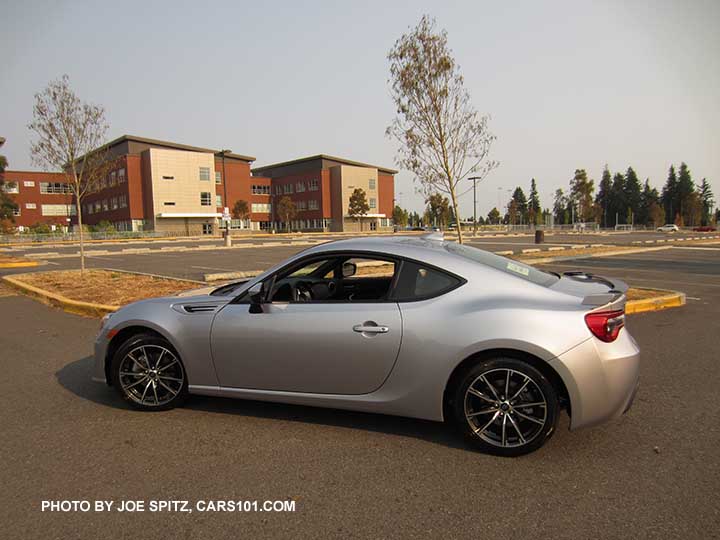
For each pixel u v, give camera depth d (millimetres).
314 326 3266
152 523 2361
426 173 11828
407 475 2789
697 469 2812
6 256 23031
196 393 3678
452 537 2219
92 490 2670
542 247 24406
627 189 104875
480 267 3221
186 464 2953
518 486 2654
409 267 3285
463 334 2959
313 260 3510
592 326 2848
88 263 17906
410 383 3111
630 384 2906
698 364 4879
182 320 3645
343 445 3186
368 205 75125
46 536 2264
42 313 8039
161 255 22484
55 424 3582
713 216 111688
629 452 3035
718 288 10242
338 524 2332
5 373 4836
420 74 11219
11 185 53250
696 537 2188
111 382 3980
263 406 3893
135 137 63000
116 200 63656
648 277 12258
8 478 2807
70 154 12039
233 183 72062
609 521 2318
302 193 79812
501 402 2971
